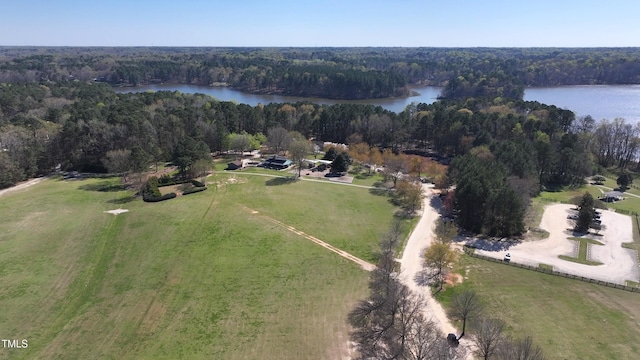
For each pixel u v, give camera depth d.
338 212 108.38
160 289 71.94
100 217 101.50
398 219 104.88
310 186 129.38
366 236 94.69
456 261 82.00
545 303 69.50
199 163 129.88
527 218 105.62
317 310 66.88
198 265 79.88
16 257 81.19
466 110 196.12
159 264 79.94
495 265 82.38
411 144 190.62
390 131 180.75
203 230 95.00
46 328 61.78
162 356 56.66
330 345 58.97
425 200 119.06
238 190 123.94
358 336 60.75
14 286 71.56
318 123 193.12
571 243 92.44
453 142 173.12
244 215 104.19
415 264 82.44
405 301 61.25
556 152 138.88
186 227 96.38
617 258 85.81
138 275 76.12
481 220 98.00
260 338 60.31
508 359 49.31
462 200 99.44
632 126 182.50
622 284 75.88
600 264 83.31
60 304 67.31
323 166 148.25
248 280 75.19
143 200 113.75
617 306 69.00
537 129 164.50
